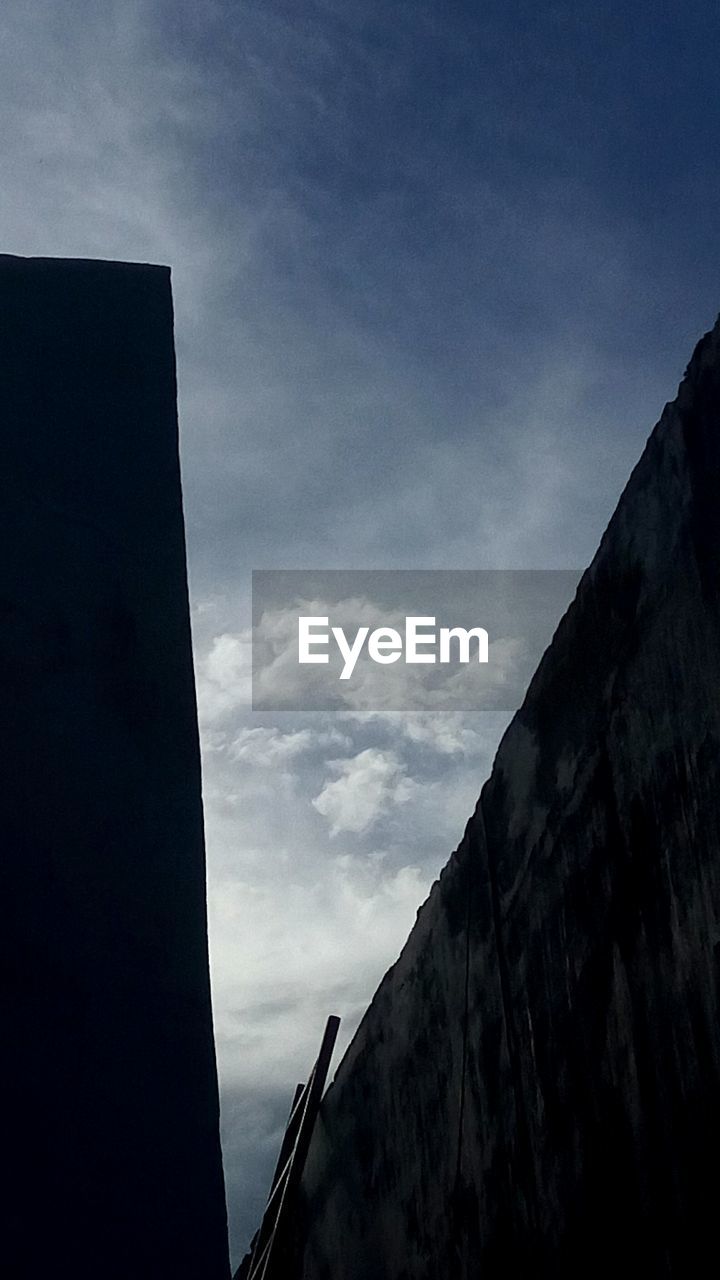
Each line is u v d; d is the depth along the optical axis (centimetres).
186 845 332
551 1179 320
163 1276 280
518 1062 344
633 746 281
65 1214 277
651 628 275
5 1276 266
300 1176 550
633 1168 275
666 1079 260
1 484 350
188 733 347
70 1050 294
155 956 315
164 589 360
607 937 292
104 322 387
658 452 279
